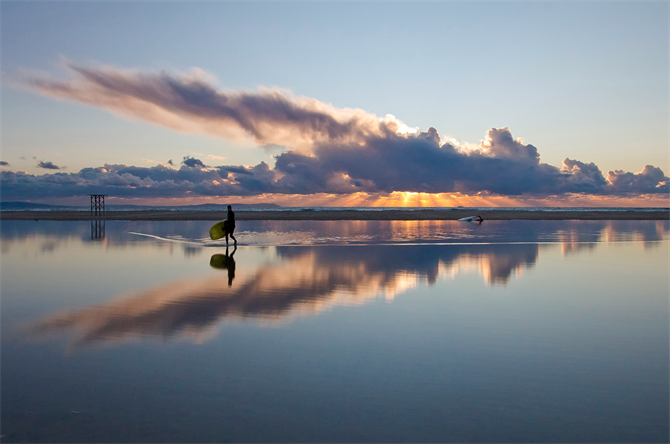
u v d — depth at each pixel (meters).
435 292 7.51
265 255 12.91
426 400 3.34
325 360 4.18
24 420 2.98
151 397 3.35
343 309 6.25
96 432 2.83
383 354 4.38
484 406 3.25
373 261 11.52
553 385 3.65
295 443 2.71
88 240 18.02
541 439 2.78
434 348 4.57
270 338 4.87
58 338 4.83
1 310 6.11
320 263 11.13
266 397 3.37
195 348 4.51
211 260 11.73
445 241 17.78
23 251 13.88
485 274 9.43
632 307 6.46
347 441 2.74
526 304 6.63
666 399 3.39
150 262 11.33
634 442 2.76
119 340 4.77
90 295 7.12
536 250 14.31
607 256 12.70
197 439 2.74
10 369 3.91
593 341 4.85
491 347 4.62
